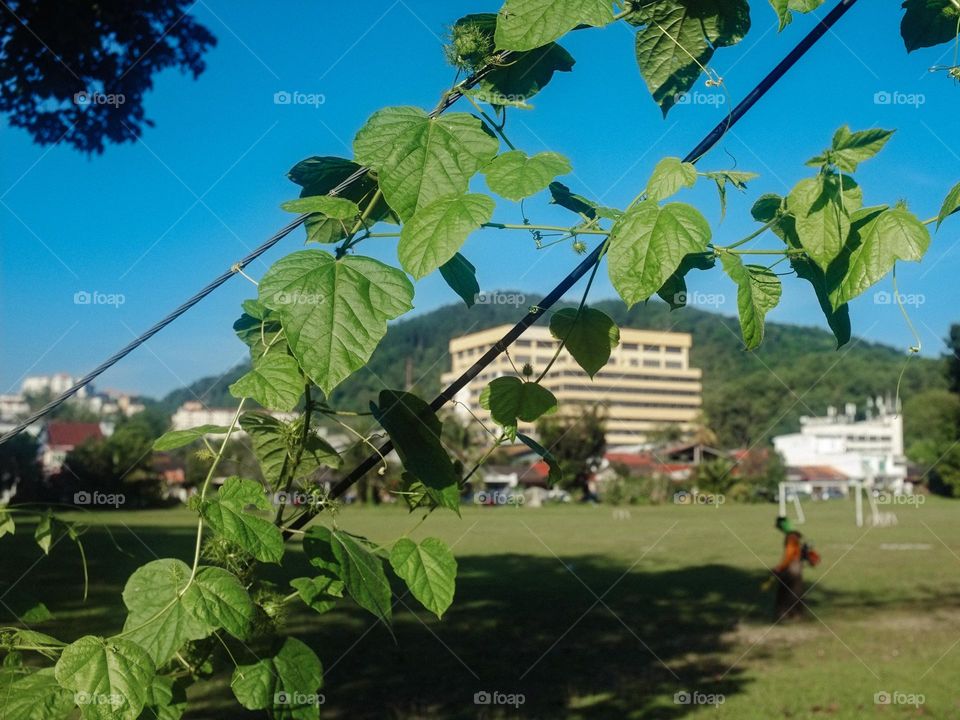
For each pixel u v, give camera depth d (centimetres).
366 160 136
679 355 4619
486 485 3581
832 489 5131
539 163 132
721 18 152
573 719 637
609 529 3042
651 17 154
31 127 717
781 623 1110
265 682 142
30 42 688
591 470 4641
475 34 153
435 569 151
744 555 2134
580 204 159
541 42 142
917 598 1330
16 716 124
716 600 1346
